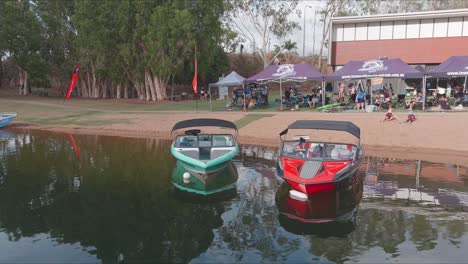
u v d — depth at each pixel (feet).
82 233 30.99
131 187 42.91
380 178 46.03
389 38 115.44
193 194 40.60
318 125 44.96
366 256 27.02
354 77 84.33
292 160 40.83
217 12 147.64
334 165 38.75
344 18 117.19
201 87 178.19
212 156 45.09
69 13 167.53
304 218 33.96
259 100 103.81
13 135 80.48
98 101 147.13
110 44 142.00
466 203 37.06
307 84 198.39
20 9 156.76
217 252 27.81
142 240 29.71
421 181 44.52
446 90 93.09
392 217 33.88
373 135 67.21
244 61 223.92
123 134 81.46
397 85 113.91
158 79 146.10
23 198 38.99
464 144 59.98
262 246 28.71
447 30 109.29
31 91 189.98
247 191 41.65
